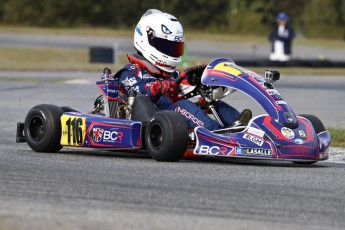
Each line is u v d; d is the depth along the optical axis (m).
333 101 57.78
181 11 174.38
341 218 18.31
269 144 26.47
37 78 75.44
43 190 20.66
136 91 29.83
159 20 30.33
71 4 174.38
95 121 28.88
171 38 30.25
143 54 30.50
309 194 21.22
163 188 21.34
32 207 18.45
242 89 27.59
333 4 177.38
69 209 18.30
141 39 30.50
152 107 28.86
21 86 66.12
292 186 22.47
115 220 17.20
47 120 29.59
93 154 29.94
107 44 137.12
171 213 18.16
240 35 170.88
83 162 26.73
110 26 176.88
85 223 16.83
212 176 23.88
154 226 16.70
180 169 25.23
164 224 16.92
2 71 84.56
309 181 23.61
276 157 26.39
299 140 26.86
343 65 97.75
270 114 27.16
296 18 191.62
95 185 21.58
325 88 70.81
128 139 27.97
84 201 19.30
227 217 17.97
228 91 28.64
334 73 89.50
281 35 101.06
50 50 119.62
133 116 29.11
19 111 48.28
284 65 94.06
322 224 17.61
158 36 30.16
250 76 27.98
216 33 172.88
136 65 30.48
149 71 30.30
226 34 171.50
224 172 24.91
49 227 16.38
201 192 20.92
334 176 25.02
